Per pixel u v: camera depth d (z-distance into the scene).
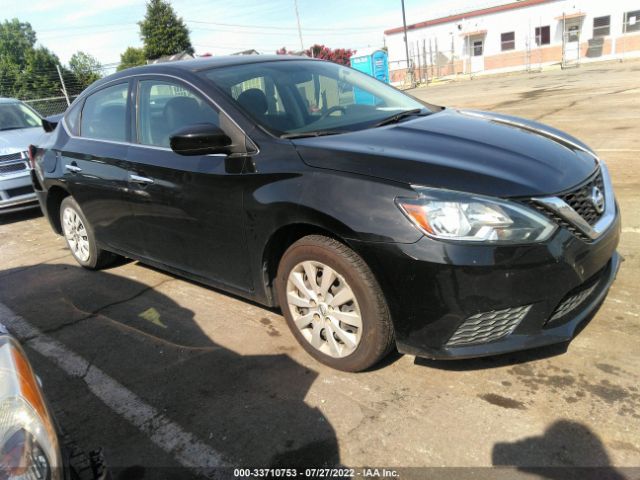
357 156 2.55
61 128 4.65
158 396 2.80
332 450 2.27
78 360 3.26
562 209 2.34
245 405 2.63
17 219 7.23
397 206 2.32
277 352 3.07
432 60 34.06
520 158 2.57
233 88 3.23
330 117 3.24
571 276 2.35
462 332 2.35
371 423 2.40
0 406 1.43
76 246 4.77
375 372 2.76
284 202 2.65
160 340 3.38
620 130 8.08
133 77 3.82
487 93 17.45
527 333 2.38
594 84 15.55
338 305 2.68
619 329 2.89
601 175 2.85
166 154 3.39
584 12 28.34
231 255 3.12
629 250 3.87
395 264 2.33
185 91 3.35
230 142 2.92
